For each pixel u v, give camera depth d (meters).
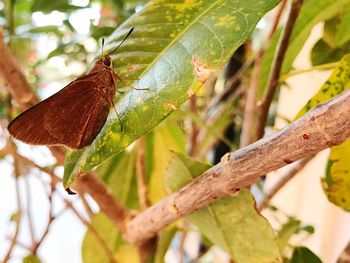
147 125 0.07
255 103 0.12
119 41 0.08
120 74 0.07
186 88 0.06
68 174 0.07
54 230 0.39
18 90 0.10
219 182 0.07
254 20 0.06
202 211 0.09
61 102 0.07
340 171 0.09
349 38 0.11
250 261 0.09
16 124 0.07
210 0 0.07
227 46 0.06
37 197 0.30
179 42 0.07
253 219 0.08
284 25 0.09
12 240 0.13
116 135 0.07
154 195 0.14
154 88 0.07
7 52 0.10
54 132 0.07
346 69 0.08
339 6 0.10
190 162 0.08
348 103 0.05
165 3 0.07
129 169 0.14
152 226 0.10
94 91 0.07
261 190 0.14
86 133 0.07
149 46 0.07
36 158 0.14
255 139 0.10
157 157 0.14
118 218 0.11
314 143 0.06
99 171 0.14
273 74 0.09
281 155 0.06
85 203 0.13
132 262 0.13
